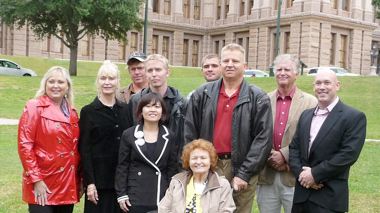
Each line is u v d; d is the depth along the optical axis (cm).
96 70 4397
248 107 516
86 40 4900
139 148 526
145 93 576
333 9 4638
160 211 485
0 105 2077
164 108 539
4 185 857
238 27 5144
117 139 561
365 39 4853
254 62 4909
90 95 2403
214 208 473
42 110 521
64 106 546
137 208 520
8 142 1317
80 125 552
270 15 4809
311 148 509
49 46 4662
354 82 2598
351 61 4766
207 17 5684
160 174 530
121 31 3478
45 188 510
